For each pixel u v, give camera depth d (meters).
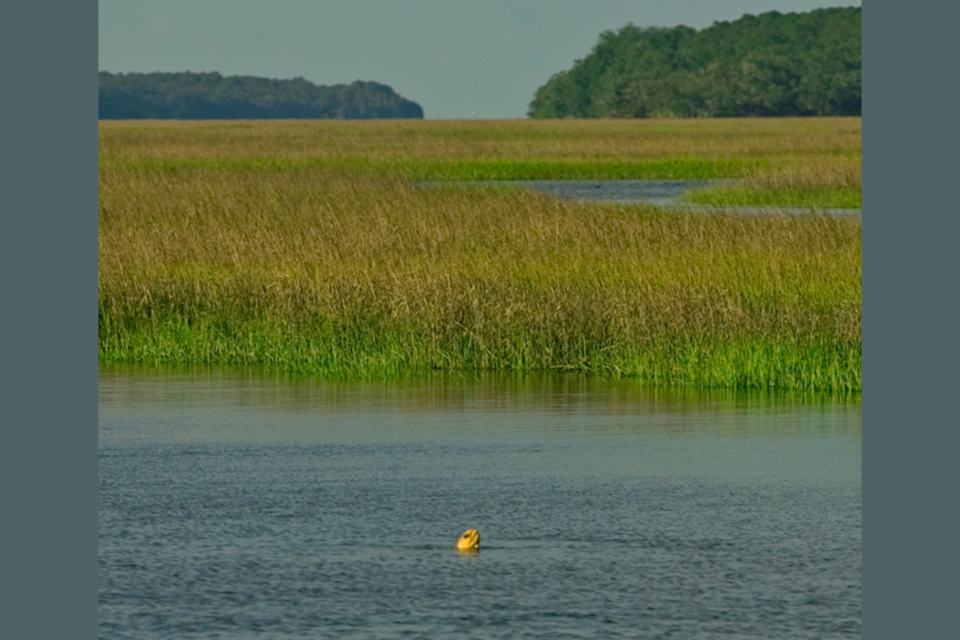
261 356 76.31
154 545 42.38
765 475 50.47
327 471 51.09
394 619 36.50
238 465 51.97
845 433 57.34
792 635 35.72
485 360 73.88
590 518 45.16
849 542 42.78
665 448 54.62
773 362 68.19
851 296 71.19
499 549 42.03
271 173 176.62
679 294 72.88
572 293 75.25
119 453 53.78
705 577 39.69
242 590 38.59
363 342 74.62
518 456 53.34
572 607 37.31
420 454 53.69
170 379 70.75
